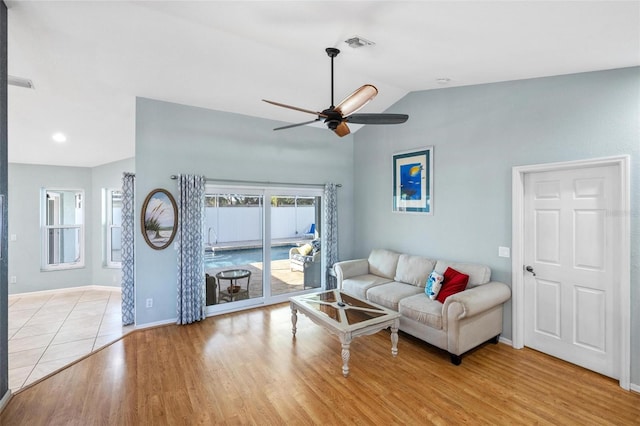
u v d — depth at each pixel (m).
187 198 3.99
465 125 3.71
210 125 4.27
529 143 3.12
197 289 4.08
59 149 5.02
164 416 2.21
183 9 2.30
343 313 3.07
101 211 5.86
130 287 4.09
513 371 2.78
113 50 2.91
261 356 3.10
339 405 2.33
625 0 1.58
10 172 5.38
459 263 3.61
